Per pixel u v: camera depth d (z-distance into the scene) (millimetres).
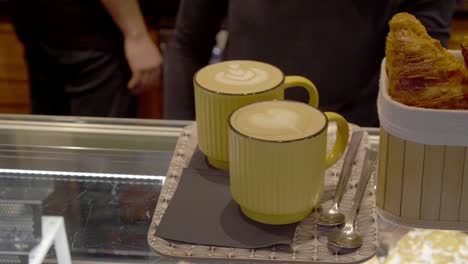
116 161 908
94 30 1820
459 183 753
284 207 730
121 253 757
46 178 874
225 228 753
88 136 961
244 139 706
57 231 795
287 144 692
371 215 771
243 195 742
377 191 802
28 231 797
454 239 764
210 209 784
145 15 2176
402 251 744
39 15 1801
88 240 776
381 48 1280
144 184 863
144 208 825
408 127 732
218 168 867
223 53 1488
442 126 721
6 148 930
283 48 1286
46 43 1849
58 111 1982
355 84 1293
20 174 886
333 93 1299
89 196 848
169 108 1462
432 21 1229
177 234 745
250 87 810
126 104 1970
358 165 874
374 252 714
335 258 708
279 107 764
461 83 725
